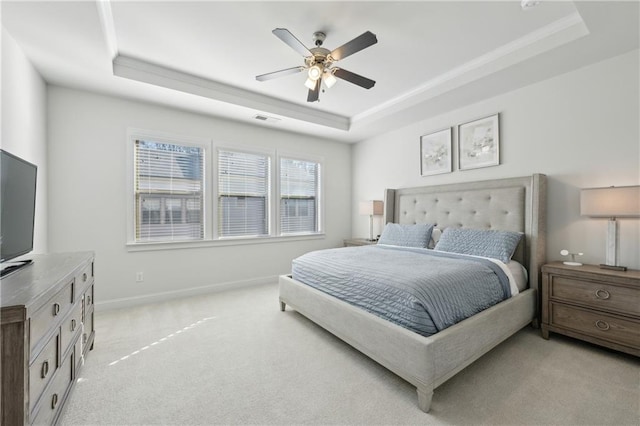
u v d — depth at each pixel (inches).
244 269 169.0
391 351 71.7
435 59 111.4
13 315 39.9
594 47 92.2
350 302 90.5
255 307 132.5
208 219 155.9
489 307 87.1
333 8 82.7
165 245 142.9
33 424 44.5
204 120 154.1
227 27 91.0
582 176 106.3
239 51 105.1
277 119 159.8
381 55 108.0
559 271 97.3
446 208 147.6
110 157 129.0
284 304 127.3
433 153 158.2
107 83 115.3
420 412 63.4
